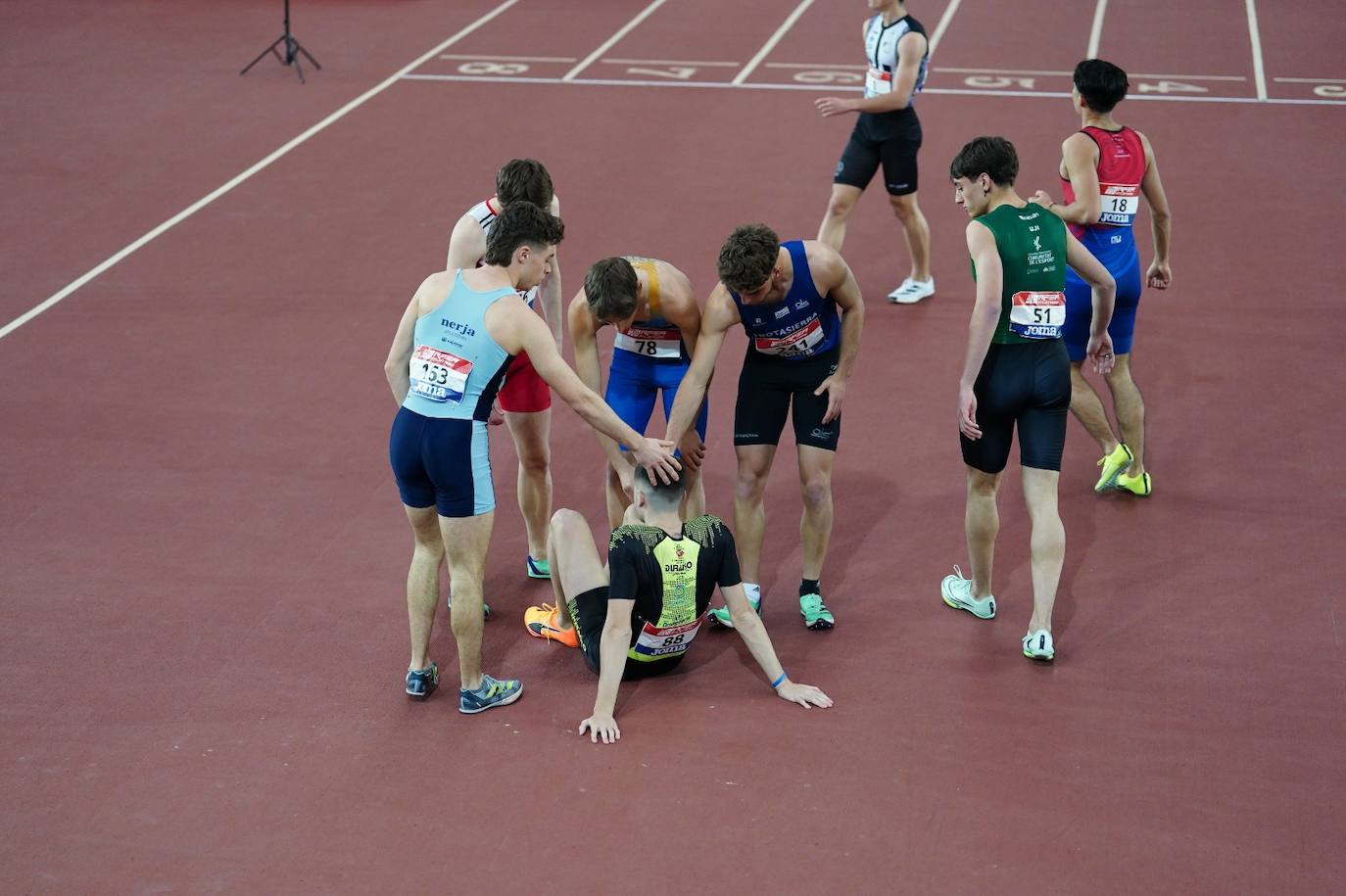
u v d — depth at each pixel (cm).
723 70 3023
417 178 2314
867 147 1789
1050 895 828
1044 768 948
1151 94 2762
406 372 1019
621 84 2906
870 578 1207
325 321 1761
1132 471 1311
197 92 2844
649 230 2047
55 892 839
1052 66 3009
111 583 1195
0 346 1680
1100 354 1153
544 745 981
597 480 1391
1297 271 1859
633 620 1000
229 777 948
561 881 845
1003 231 1013
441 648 1112
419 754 973
